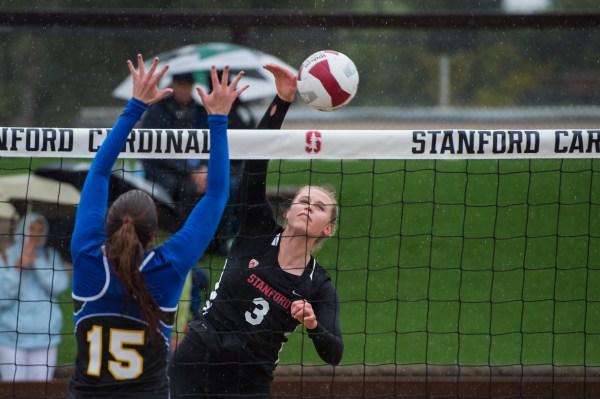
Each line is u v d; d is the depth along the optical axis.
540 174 38.81
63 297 29.66
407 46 58.94
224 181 13.38
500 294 31.95
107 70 53.25
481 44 58.97
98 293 12.36
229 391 17.00
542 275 33.03
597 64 58.38
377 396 24.34
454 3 67.50
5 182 29.62
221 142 13.49
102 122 52.72
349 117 56.62
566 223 35.81
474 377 25.19
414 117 56.97
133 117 13.32
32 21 33.00
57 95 53.06
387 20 33.81
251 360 16.77
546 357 27.75
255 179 17.06
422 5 66.88
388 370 25.77
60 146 16.64
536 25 33.38
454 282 32.66
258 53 37.75
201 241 12.88
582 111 57.47
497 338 28.97
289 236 16.91
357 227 35.69
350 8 66.19
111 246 12.31
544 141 17.06
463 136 16.97
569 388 24.53
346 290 32.00
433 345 28.38
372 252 34.38
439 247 34.72
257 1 63.94
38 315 24.47
